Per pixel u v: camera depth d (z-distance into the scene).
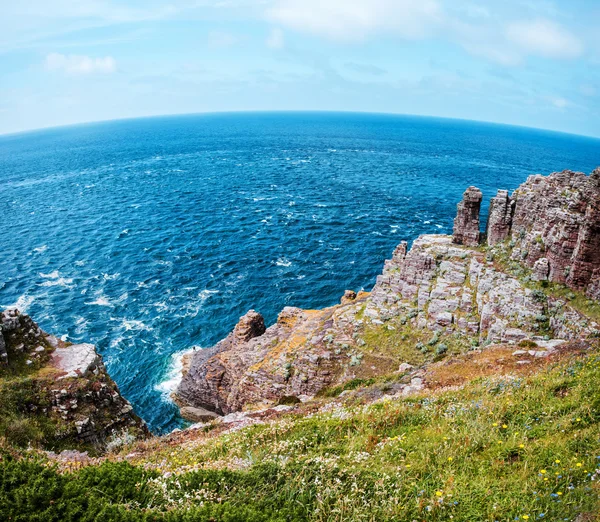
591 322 35.25
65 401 28.11
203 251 100.44
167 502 11.51
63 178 193.00
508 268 45.19
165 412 54.72
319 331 49.78
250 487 11.89
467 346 41.62
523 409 15.73
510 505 10.18
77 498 10.92
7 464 12.17
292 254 98.00
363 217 125.00
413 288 49.22
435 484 11.82
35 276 87.75
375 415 18.12
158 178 186.62
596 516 9.14
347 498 10.91
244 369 50.72
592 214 36.84
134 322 71.38
